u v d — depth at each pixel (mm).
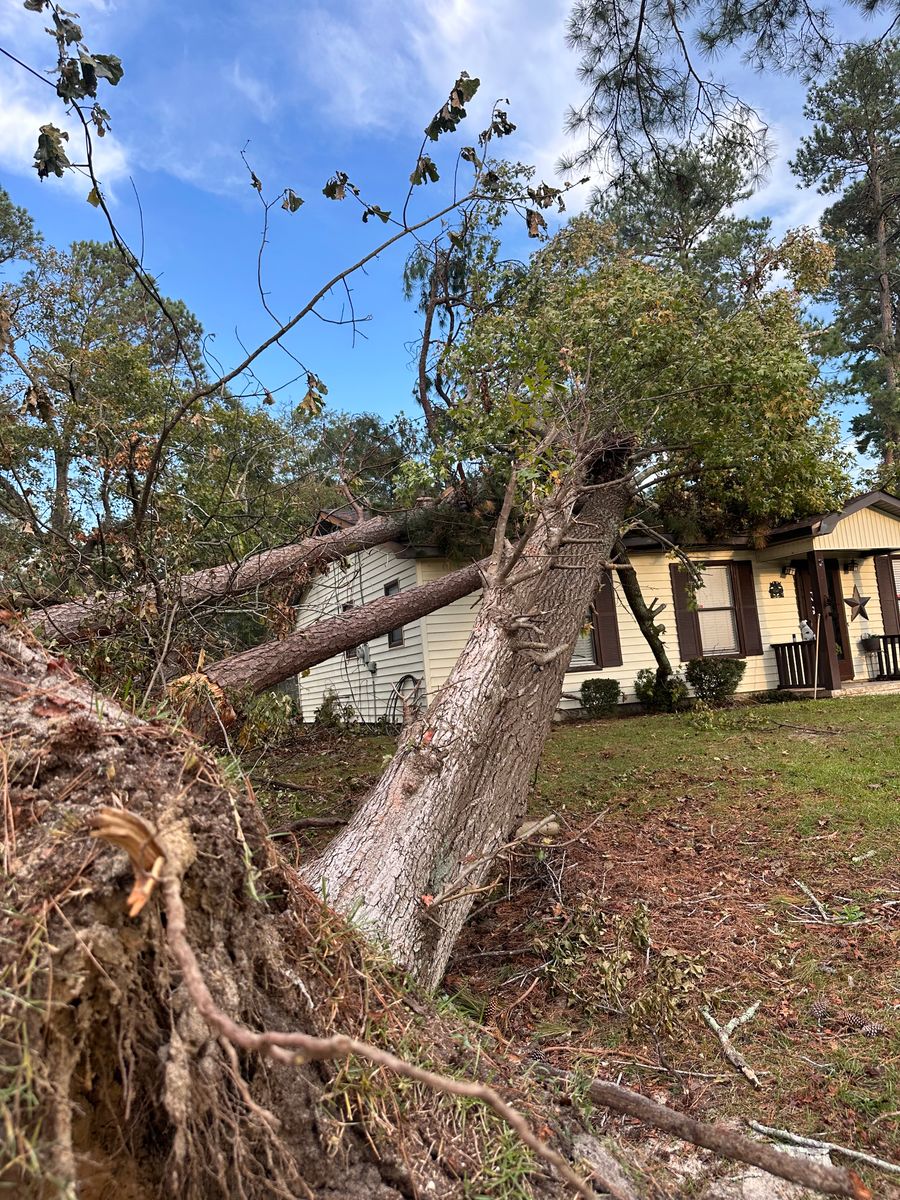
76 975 1033
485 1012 2818
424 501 8766
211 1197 1137
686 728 9156
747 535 12023
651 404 6668
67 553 4621
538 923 3486
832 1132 2105
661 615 12094
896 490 13836
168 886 949
